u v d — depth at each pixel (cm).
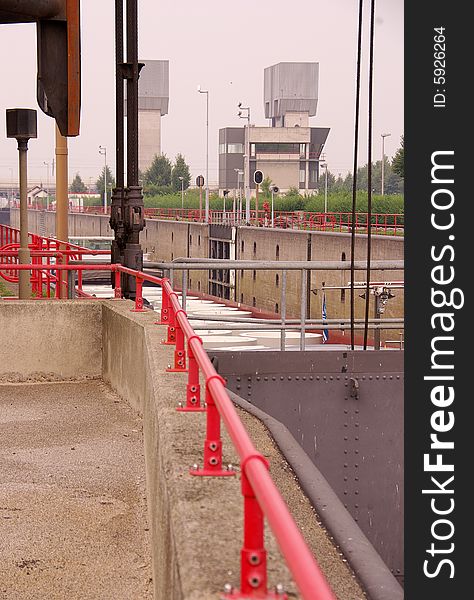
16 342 1538
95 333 1560
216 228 10769
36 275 2256
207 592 308
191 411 643
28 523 843
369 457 1384
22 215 1747
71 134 1802
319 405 1370
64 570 738
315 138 19600
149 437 877
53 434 1180
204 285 11119
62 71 1736
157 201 19312
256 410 1102
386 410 1392
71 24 1712
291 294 8144
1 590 696
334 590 585
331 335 4334
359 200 10438
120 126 1661
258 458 290
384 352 1377
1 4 1620
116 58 1692
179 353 848
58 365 1552
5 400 1400
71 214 16975
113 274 1648
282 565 329
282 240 8431
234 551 350
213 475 468
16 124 1700
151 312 1405
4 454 1082
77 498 916
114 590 702
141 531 827
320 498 765
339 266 1425
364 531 1404
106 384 1520
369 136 1192
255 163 19538
